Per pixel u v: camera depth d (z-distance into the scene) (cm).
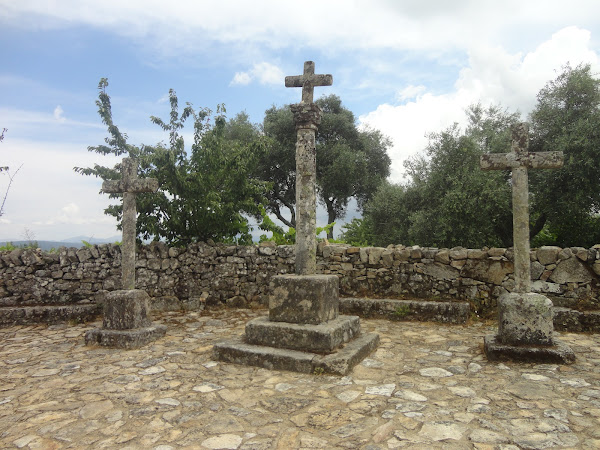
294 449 285
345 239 1741
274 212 2194
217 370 466
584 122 1117
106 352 555
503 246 1318
